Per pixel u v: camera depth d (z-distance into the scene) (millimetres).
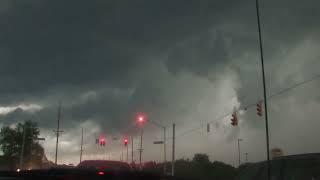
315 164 10539
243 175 13664
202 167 51469
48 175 8695
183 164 64812
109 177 8852
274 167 11930
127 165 14836
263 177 12461
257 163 13164
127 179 8938
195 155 70438
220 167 49688
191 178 19562
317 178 10125
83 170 8820
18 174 8562
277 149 26375
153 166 28375
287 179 11195
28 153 116062
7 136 115750
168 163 64875
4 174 8539
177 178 18219
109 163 14875
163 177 9867
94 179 8812
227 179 45031
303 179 10617
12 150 115250
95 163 14781
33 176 8617
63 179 8695
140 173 9016
